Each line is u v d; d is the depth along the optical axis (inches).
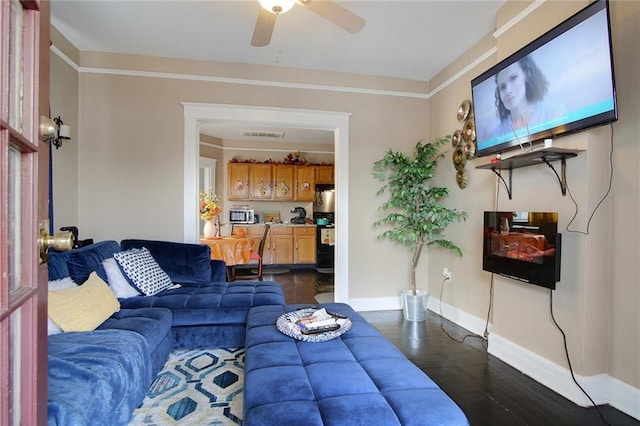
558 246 80.4
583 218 78.1
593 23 70.4
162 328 90.7
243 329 105.7
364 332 78.7
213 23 112.3
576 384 79.0
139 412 72.6
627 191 75.7
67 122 122.6
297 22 110.9
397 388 54.9
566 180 82.3
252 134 252.7
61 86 118.7
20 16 24.1
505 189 102.8
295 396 51.8
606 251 78.8
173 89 137.6
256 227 255.9
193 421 70.0
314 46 127.6
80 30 116.6
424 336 121.8
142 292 108.6
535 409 76.8
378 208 155.2
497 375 92.7
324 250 256.7
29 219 25.3
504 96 94.8
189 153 138.0
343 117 151.5
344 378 56.7
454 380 89.9
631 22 74.4
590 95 72.2
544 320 88.2
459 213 134.2
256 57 137.2
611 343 78.3
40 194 27.0
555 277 80.4
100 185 132.3
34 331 25.8
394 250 156.9
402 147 157.4
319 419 46.9
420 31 116.9
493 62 117.2
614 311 77.9
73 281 90.1
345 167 151.8
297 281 214.2
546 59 81.4
